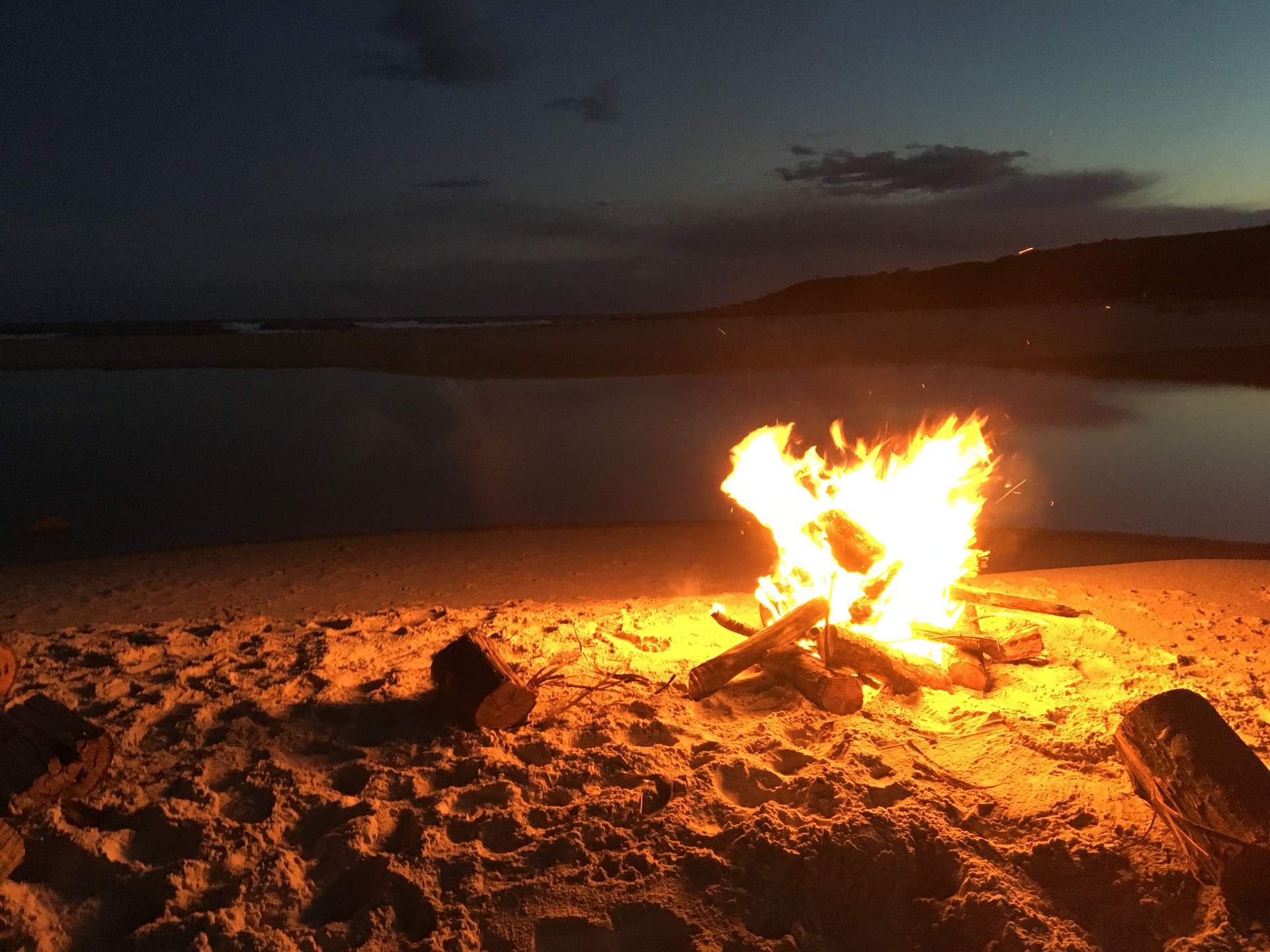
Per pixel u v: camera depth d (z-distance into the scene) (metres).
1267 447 14.04
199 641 5.70
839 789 3.45
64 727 3.57
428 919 2.89
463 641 4.34
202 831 3.33
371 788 3.67
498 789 3.64
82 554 9.30
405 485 12.62
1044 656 5.05
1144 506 10.87
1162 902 2.88
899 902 2.96
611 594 7.53
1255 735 3.90
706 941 2.77
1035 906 2.86
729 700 4.58
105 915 2.96
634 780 3.69
